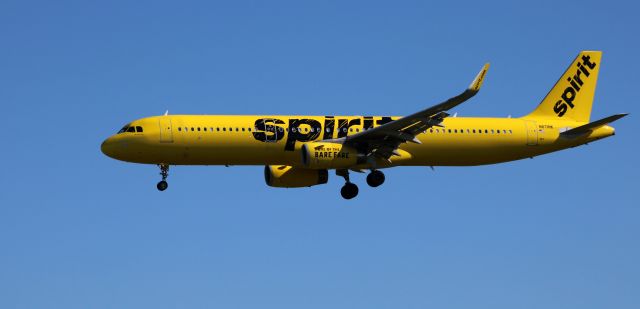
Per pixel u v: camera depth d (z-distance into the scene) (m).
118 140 191.00
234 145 190.75
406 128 187.50
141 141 189.50
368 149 192.12
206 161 193.00
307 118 195.38
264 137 191.12
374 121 196.75
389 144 192.38
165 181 197.75
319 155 187.88
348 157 188.88
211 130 190.50
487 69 166.75
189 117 193.12
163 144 189.62
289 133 192.12
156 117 192.88
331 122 195.25
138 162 193.25
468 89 167.38
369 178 198.12
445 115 181.62
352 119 196.38
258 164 194.88
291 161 194.12
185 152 190.62
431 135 199.12
